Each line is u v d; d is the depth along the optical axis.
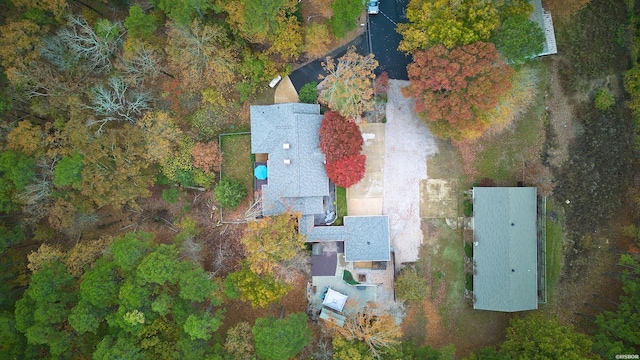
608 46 49.69
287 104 46.12
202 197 49.38
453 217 48.41
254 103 49.25
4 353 43.25
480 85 41.34
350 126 44.44
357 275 48.38
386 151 48.69
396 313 48.22
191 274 42.34
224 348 43.34
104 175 44.19
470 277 47.81
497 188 46.12
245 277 43.16
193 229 47.97
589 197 48.91
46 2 43.59
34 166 43.88
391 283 48.38
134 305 41.69
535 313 46.34
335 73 44.44
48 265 43.66
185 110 48.97
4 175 43.72
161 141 45.03
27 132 43.34
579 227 48.78
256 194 47.66
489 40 43.16
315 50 47.44
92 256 45.47
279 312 48.44
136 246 42.62
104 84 47.41
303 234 45.88
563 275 48.44
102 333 44.75
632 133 49.28
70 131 43.47
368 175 48.62
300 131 45.69
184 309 43.78
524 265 46.00
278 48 46.12
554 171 48.84
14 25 43.09
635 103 47.50
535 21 47.12
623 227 48.53
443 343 48.03
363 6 44.69
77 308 41.66
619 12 49.84
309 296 48.50
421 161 48.59
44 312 41.94
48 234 47.22
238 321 48.28
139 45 44.91
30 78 43.47
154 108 48.41
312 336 45.41
